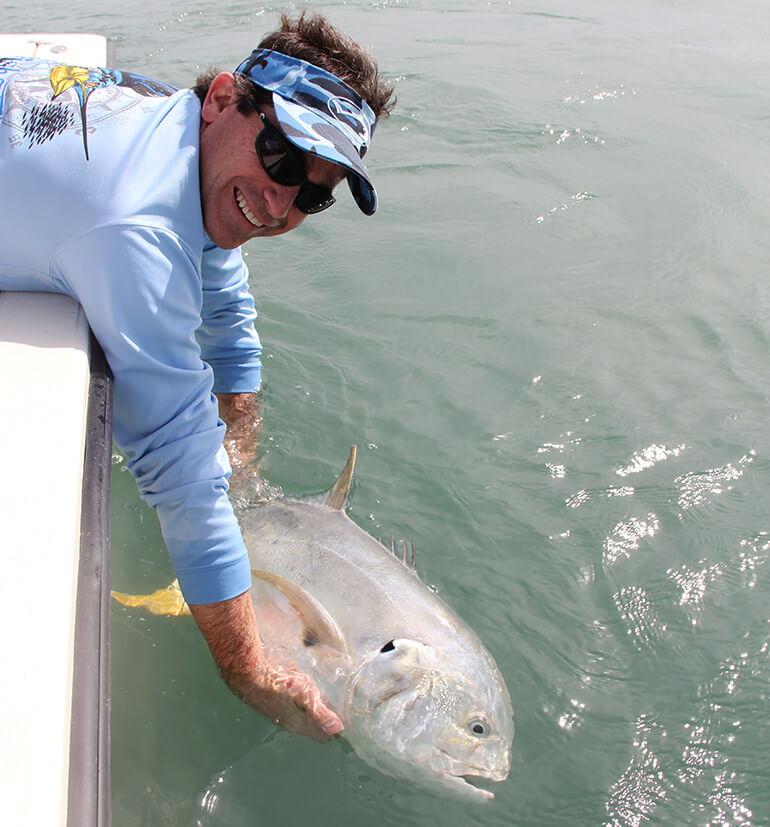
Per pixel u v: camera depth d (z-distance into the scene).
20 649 1.35
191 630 2.80
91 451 1.86
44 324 2.04
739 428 3.87
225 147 2.17
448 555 3.19
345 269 5.13
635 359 4.38
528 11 12.23
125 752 2.42
